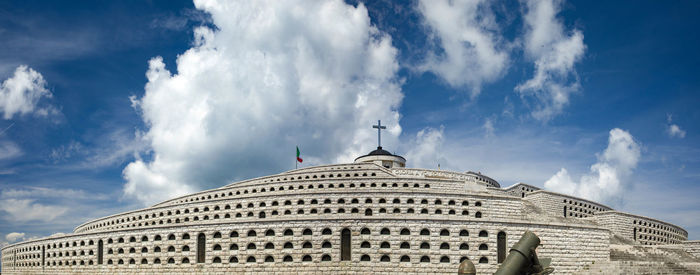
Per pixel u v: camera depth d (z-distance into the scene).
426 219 64.62
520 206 77.56
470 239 64.31
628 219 104.62
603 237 67.31
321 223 64.75
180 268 67.75
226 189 97.81
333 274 63.22
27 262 94.25
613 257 69.50
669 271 61.78
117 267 72.62
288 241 64.75
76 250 79.38
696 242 80.38
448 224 64.62
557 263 64.69
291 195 79.31
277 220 65.50
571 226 66.44
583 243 66.31
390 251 63.75
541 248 64.81
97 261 75.56
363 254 63.75
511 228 65.06
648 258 71.50
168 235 69.62
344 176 97.19
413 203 75.62
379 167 97.75
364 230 64.50
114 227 100.75
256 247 65.38
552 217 81.31
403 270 63.25
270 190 93.62
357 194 77.06
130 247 72.12
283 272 63.97
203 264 66.75
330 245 64.06
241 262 65.31
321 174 97.94
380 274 63.12
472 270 31.56
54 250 84.31
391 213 75.44
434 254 63.78
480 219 64.94
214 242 67.00
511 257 31.20
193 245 67.88
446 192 76.00
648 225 107.12
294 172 101.00
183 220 87.62
